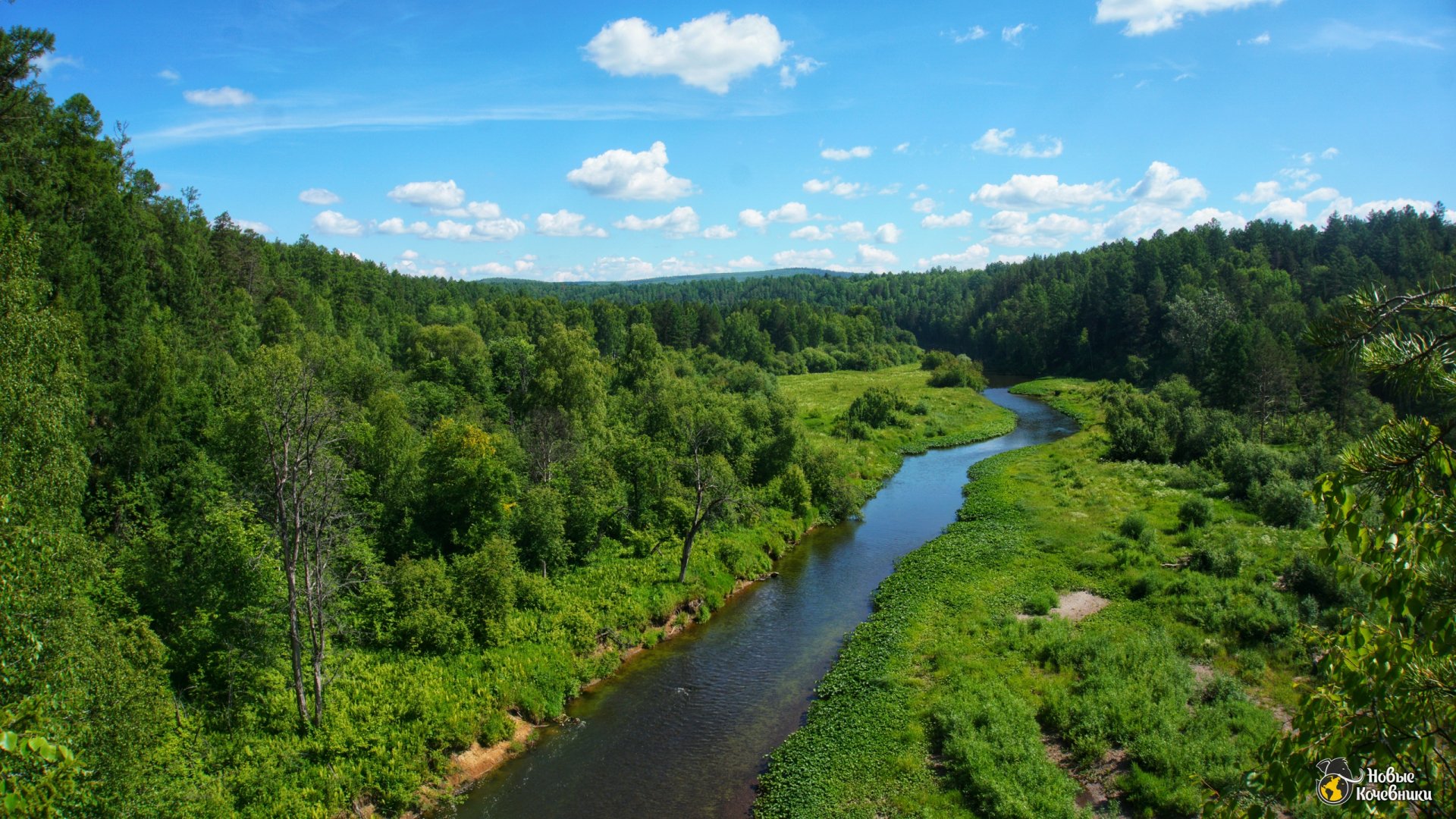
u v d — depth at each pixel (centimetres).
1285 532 4128
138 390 3625
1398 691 585
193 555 2802
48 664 1464
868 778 2391
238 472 3594
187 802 1986
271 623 2706
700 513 4178
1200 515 4538
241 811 2183
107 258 4281
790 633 3616
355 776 2397
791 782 2431
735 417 6209
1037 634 3189
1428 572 568
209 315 5847
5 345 1634
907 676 2989
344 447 3988
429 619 3083
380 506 3800
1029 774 2250
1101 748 2348
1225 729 2352
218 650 2641
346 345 6850
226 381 4466
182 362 4309
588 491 4241
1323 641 695
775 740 2742
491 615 3191
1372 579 604
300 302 8150
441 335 7181
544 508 3881
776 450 5750
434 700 2731
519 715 2872
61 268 3659
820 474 5606
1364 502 587
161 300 5366
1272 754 662
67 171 4097
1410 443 564
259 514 3022
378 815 2353
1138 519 4494
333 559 3170
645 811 2383
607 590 3709
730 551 4341
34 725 945
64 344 1917
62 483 1766
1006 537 4641
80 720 1584
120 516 3328
